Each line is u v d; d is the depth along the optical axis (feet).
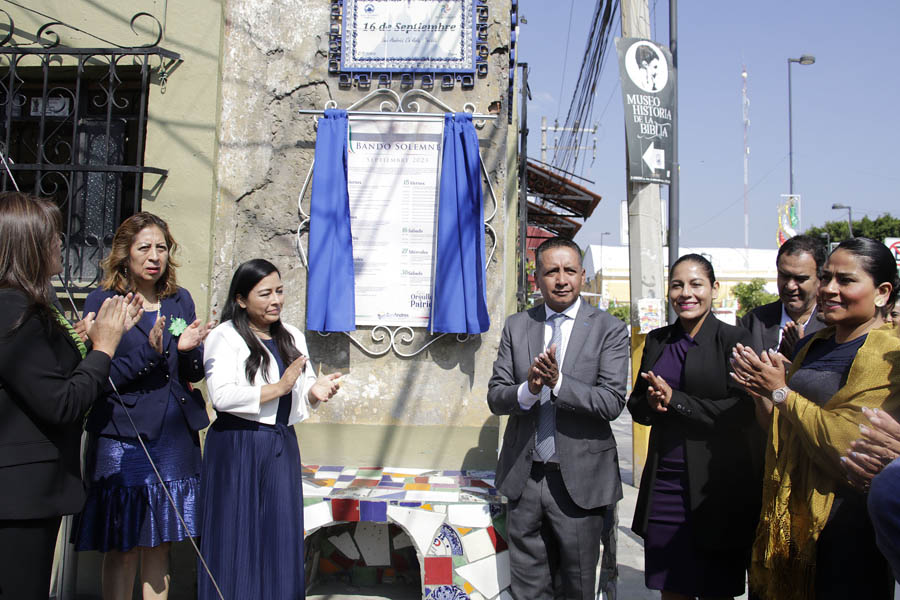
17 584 6.67
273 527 9.06
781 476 7.77
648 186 19.66
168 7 12.28
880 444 6.08
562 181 36.86
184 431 9.70
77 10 12.38
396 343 12.28
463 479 11.63
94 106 12.97
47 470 6.86
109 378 9.09
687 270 9.50
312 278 11.81
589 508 9.28
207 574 8.94
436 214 12.23
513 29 13.38
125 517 9.08
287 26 12.64
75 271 12.39
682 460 9.27
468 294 11.71
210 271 12.17
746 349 7.87
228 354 9.30
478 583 10.39
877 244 7.46
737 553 9.05
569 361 9.76
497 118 12.40
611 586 10.39
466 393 12.21
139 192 12.17
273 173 12.52
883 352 6.84
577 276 9.90
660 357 9.94
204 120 12.19
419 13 12.49
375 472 12.01
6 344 6.55
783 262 10.66
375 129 12.28
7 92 12.46
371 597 11.83
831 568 7.22
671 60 19.44
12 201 6.95
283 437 9.35
